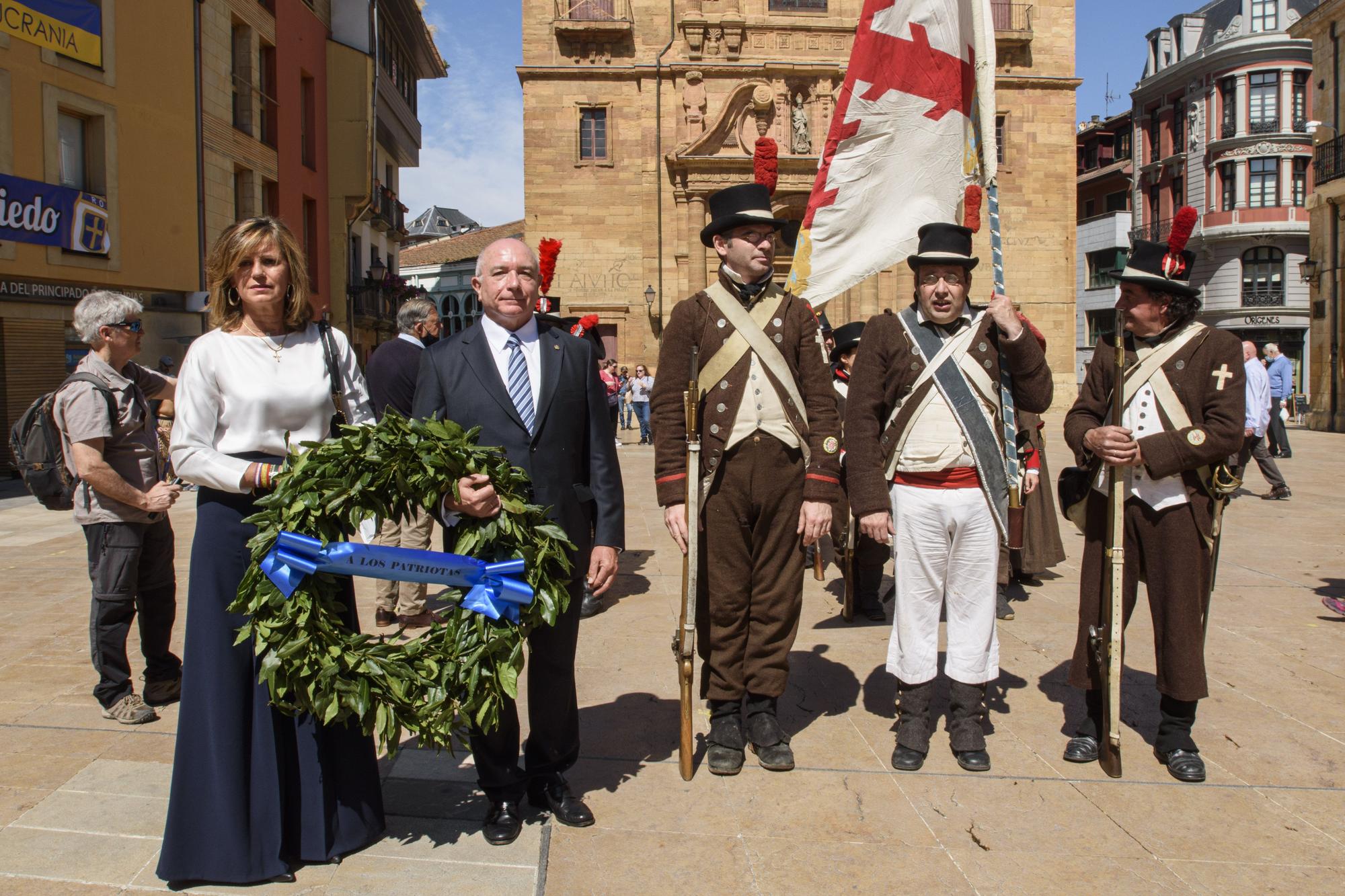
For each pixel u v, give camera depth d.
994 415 3.95
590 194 29.95
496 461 3.18
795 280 4.98
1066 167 31.50
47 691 4.85
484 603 3.08
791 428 3.94
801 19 29.69
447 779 3.84
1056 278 31.64
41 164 14.79
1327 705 4.59
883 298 30.23
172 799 2.99
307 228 24.70
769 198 3.98
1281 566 7.80
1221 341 3.79
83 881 3.02
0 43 13.93
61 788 3.69
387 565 3.00
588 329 7.75
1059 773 3.85
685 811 3.53
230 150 20.00
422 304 6.10
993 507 3.89
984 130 4.27
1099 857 3.18
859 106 4.78
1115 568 3.75
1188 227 3.74
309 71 24.28
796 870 3.11
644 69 29.52
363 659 2.99
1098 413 4.05
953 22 4.64
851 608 6.18
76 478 4.34
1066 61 31.38
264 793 3.04
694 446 3.77
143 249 17.11
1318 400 26.70
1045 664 5.26
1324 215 26.36
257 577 2.97
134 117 16.81
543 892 2.97
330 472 2.99
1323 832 3.35
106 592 4.35
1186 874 3.07
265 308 3.23
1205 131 42.09
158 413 5.84
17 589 7.21
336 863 3.15
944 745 4.16
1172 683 3.80
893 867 3.12
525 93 29.69
